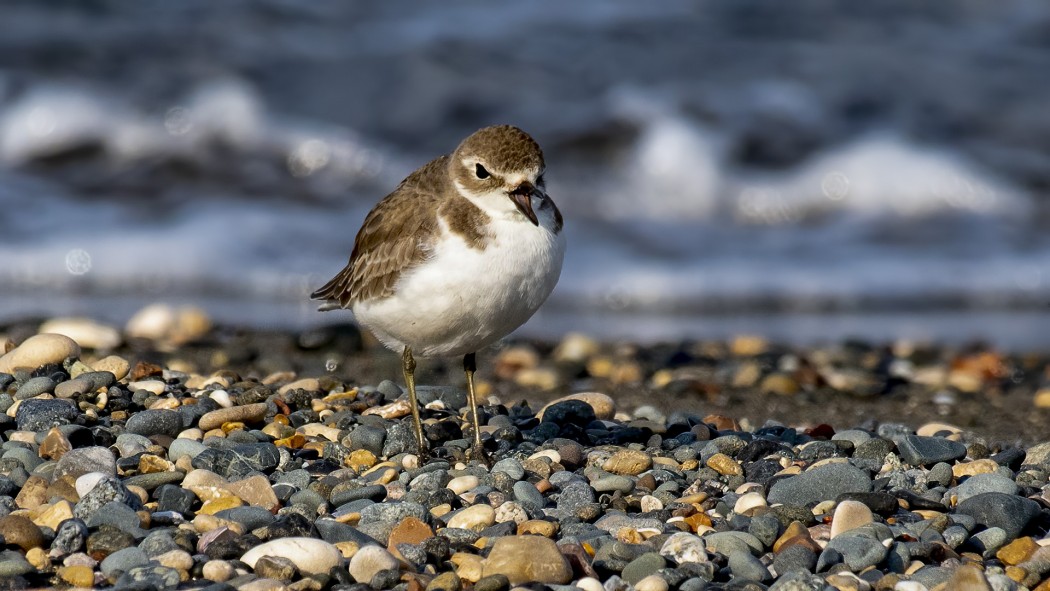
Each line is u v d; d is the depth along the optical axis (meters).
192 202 18.78
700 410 11.35
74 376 9.46
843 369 13.34
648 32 24.44
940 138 21.09
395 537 6.78
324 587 6.16
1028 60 23.80
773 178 20.25
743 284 17.05
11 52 21.91
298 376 11.48
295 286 16.17
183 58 22.33
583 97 21.80
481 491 7.61
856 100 22.05
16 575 6.17
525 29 24.23
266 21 23.88
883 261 18.05
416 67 22.33
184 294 15.92
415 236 7.71
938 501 7.50
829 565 6.55
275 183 19.81
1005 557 6.73
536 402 11.36
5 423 8.37
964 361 13.66
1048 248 18.52
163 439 8.26
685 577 6.32
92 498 6.89
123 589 5.93
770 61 23.34
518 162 7.46
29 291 15.73
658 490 7.74
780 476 7.98
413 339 8.15
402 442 8.48
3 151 20.30
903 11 25.69
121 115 20.77
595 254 17.83
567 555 6.46
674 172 20.33
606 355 13.94
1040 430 10.70
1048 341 15.21
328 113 21.34
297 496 7.33
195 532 6.71
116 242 16.98
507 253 7.55
